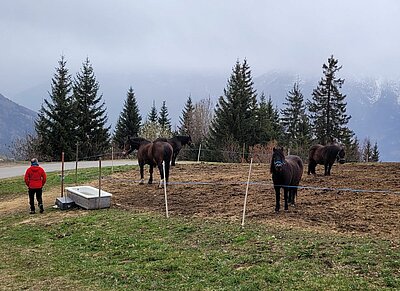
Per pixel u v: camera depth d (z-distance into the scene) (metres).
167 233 11.02
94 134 53.78
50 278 8.71
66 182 22.25
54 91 50.97
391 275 7.16
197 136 64.19
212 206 13.81
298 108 64.25
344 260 7.92
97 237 11.38
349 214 11.62
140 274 8.30
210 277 7.82
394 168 22.28
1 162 41.03
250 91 53.28
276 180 12.13
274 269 7.80
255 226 10.83
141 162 18.94
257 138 51.06
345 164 25.42
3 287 8.33
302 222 11.01
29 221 14.31
